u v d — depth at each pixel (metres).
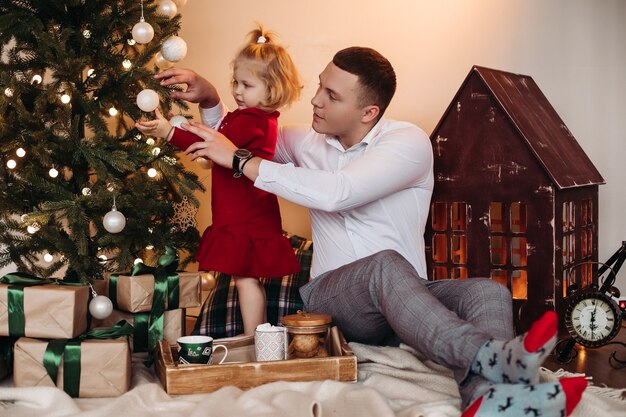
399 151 2.25
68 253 2.69
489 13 3.56
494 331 1.82
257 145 2.37
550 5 3.53
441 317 1.75
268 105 2.42
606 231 3.53
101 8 2.82
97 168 2.63
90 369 1.97
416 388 1.93
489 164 2.71
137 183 2.77
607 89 3.53
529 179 2.64
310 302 2.32
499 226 3.20
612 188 3.53
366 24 3.62
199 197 3.70
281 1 3.65
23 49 2.74
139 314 2.24
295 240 3.12
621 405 1.87
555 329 1.45
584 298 2.46
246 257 2.33
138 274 2.28
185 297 2.29
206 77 3.71
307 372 1.98
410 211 2.38
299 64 3.66
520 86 2.98
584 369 2.37
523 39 3.55
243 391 1.96
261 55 2.39
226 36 3.69
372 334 2.24
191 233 3.05
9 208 2.72
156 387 1.95
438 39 3.59
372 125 2.38
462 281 2.01
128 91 2.88
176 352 2.18
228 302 2.76
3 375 2.14
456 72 3.59
